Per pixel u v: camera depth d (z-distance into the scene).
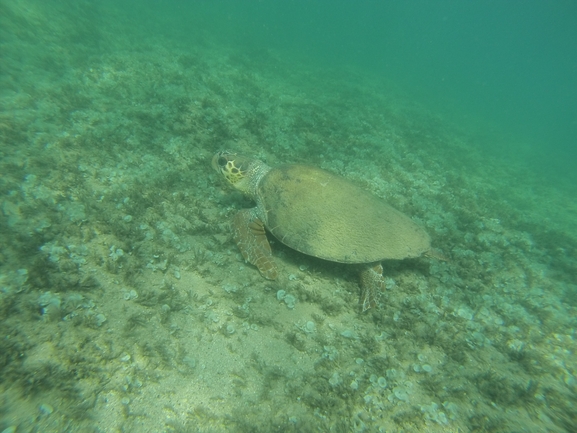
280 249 1.48
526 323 1.43
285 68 5.41
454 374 1.20
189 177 1.76
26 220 1.31
